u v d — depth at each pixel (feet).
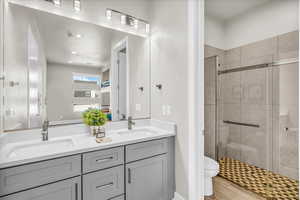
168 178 5.59
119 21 6.35
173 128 5.66
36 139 4.58
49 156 3.40
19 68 4.42
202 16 5.19
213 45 9.07
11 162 3.02
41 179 3.36
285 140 6.97
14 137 4.25
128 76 6.59
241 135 8.79
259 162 8.00
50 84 5.10
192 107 5.07
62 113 5.26
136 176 4.77
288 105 6.84
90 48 5.82
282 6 7.11
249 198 5.80
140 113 6.79
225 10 8.36
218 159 9.10
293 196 5.79
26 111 4.59
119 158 4.43
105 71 6.14
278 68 7.19
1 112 3.98
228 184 6.76
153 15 6.78
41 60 4.93
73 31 5.48
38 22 4.85
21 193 3.16
